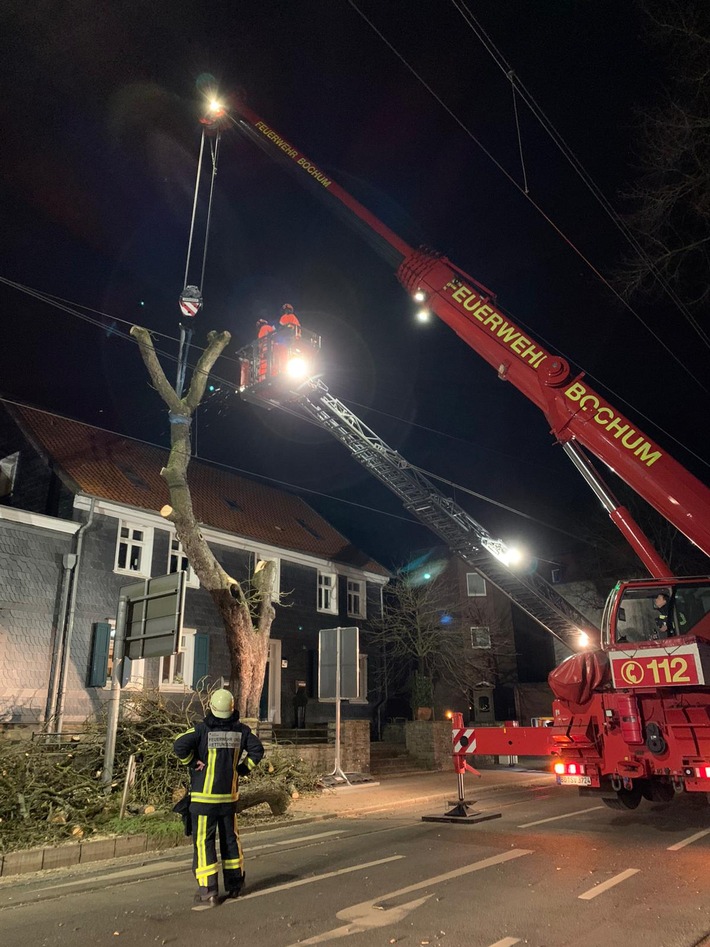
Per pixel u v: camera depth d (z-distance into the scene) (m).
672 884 6.15
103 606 17.70
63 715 16.16
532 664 32.34
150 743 11.41
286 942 4.82
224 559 21.52
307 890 6.23
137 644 10.41
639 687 8.50
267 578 15.22
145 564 19.05
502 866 7.00
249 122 13.47
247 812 11.16
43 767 9.70
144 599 10.45
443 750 21.16
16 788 9.05
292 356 15.93
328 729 19.16
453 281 11.45
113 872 7.61
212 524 21.08
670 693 8.50
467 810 10.52
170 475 13.41
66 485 18.17
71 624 16.88
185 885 6.75
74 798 9.45
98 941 4.98
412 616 27.94
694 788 8.12
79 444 20.17
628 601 10.03
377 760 19.59
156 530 19.55
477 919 5.22
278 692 22.00
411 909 5.53
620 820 9.99
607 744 8.91
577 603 32.03
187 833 6.10
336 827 10.41
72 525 17.41
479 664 31.12
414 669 29.20
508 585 17.81
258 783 11.83
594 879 6.37
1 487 20.09
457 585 32.28
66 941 5.02
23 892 6.72
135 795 10.53
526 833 9.05
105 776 10.08
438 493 18.02
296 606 23.44
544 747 9.64
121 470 20.34
